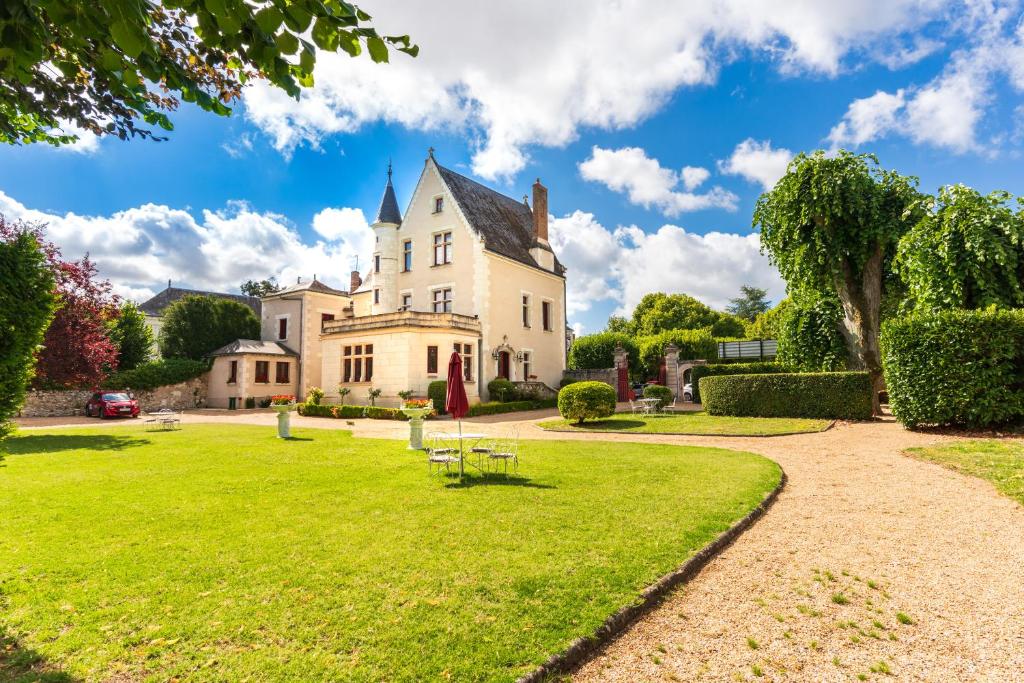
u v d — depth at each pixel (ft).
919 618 12.57
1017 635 11.72
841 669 10.46
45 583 13.93
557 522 19.39
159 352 117.08
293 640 10.87
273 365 105.70
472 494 24.32
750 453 36.42
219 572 14.64
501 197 114.32
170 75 10.90
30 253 18.10
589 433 51.60
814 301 64.49
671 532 18.02
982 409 38.88
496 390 84.79
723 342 126.52
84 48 10.18
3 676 9.61
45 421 76.33
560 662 10.20
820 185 55.36
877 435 42.29
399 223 101.30
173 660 10.16
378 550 16.40
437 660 10.07
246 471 30.86
